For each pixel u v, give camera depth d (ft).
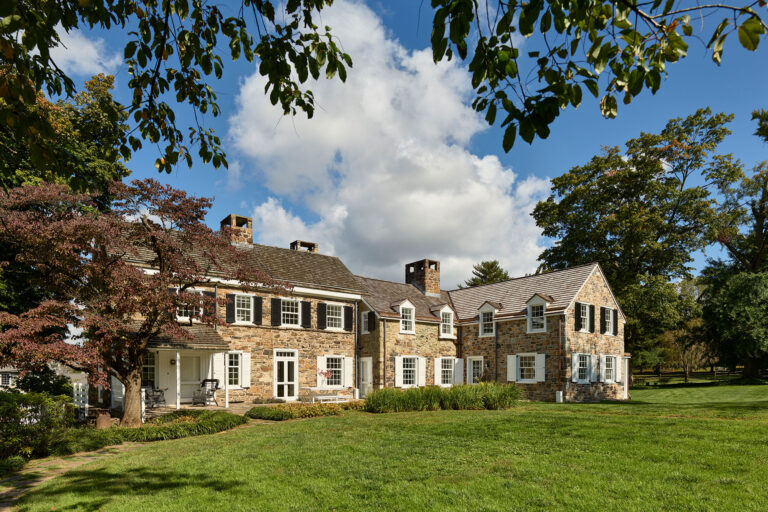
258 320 67.36
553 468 23.82
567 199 104.17
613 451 27.48
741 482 20.79
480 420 42.80
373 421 44.06
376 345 78.13
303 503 19.35
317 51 11.62
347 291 79.61
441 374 85.97
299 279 74.69
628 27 8.38
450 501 19.26
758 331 94.27
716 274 116.06
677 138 98.17
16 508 19.33
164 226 43.52
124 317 43.65
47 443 31.45
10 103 10.14
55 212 41.24
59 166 12.96
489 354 83.82
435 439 33.01
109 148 14.08
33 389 55.83
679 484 20.81
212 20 13.39
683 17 7.89
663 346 136.87
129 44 12.59
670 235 95.86
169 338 54.90
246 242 75.20
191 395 61.77
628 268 98.22
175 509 18.71
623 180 97.45
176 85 13.82
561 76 8.98
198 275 46.44
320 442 32.68
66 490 21.70
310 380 73.15
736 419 40.40
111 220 38.86
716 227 95.96
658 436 31.53
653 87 9.07
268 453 28.94
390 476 23.18
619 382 81.00
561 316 72.28
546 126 8.23
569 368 71.67
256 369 66.69
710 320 110.52
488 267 167.43
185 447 32.01
